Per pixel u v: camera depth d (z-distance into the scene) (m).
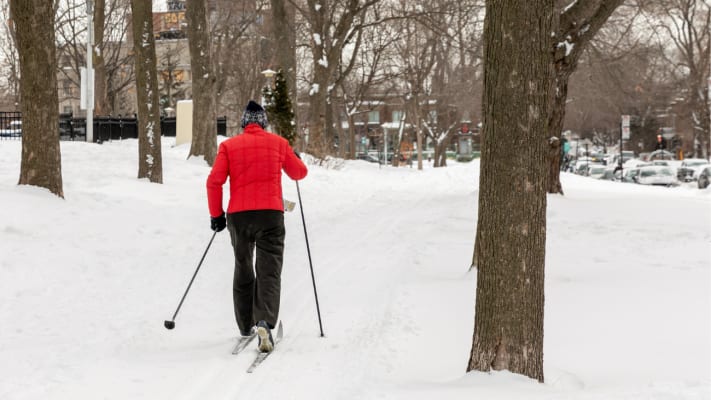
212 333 8.62
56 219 14.67
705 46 75.06
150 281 11.50
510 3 6.21
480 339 6.44
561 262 12.95
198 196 21.64
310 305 9.91
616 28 35.03
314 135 44.31
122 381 6.71
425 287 10.55
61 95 92.25
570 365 6.96
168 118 47.19
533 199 6.26
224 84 62.16
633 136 118.25
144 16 22.92
